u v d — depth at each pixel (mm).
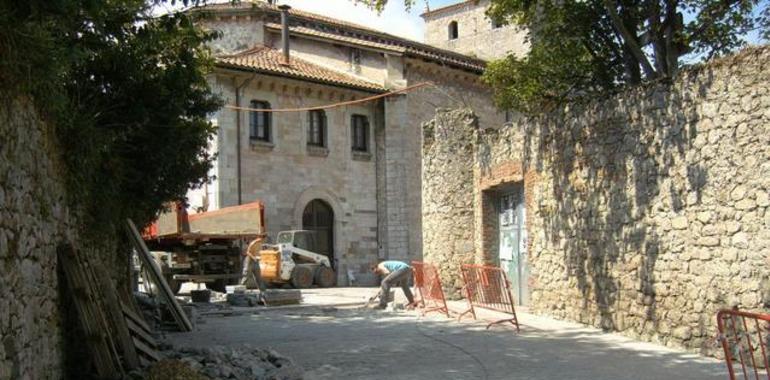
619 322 11875
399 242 32188
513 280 16938
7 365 5445
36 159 6727
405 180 32375
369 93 32281
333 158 31609
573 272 13312
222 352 9375
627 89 11648
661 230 10797
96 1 7266
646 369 8969
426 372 9102
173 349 10102
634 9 15922
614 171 11953
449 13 46625
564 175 13547
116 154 10766
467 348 10945
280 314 16781
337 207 31562
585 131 12797
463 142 19078
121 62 10492
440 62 33406
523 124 15422
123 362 8359
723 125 9594
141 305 15266
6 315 5500
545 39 17406
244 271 24016
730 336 7703
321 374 9047
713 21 15234
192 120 13500
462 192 18984
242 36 33031
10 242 5715
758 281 8977
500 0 17203
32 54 6129
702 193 9938
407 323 14352
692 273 10117
